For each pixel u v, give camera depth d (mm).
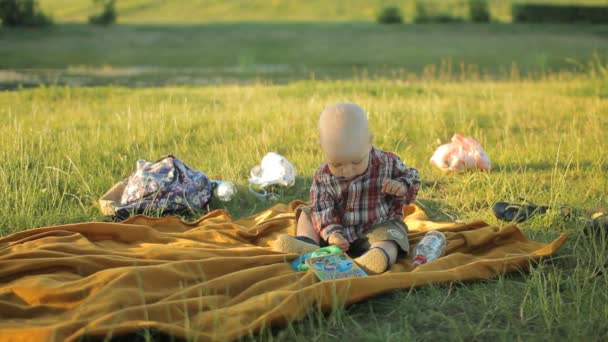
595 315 3445
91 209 5715
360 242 4488
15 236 4637
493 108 10500
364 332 3391
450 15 42469
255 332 3328
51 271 4012
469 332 3420
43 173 6363
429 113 9359
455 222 5492
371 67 22375
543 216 5176
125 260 4098
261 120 9227
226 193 6012
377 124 8859
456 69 21438
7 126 8555
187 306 3469
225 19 45750
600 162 6816
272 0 51688
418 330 3482
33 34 33125
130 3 51375
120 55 26359
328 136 4191
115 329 3164
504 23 40594
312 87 13633
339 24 40375
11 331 3205
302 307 3479
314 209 4531
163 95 13016
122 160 7090
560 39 30250
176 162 5891
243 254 4387
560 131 8617
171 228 5188
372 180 4418
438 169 6973
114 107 11273
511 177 6418
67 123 9180
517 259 4176
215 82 18938
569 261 4367
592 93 12055
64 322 3246
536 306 3615
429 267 4109
